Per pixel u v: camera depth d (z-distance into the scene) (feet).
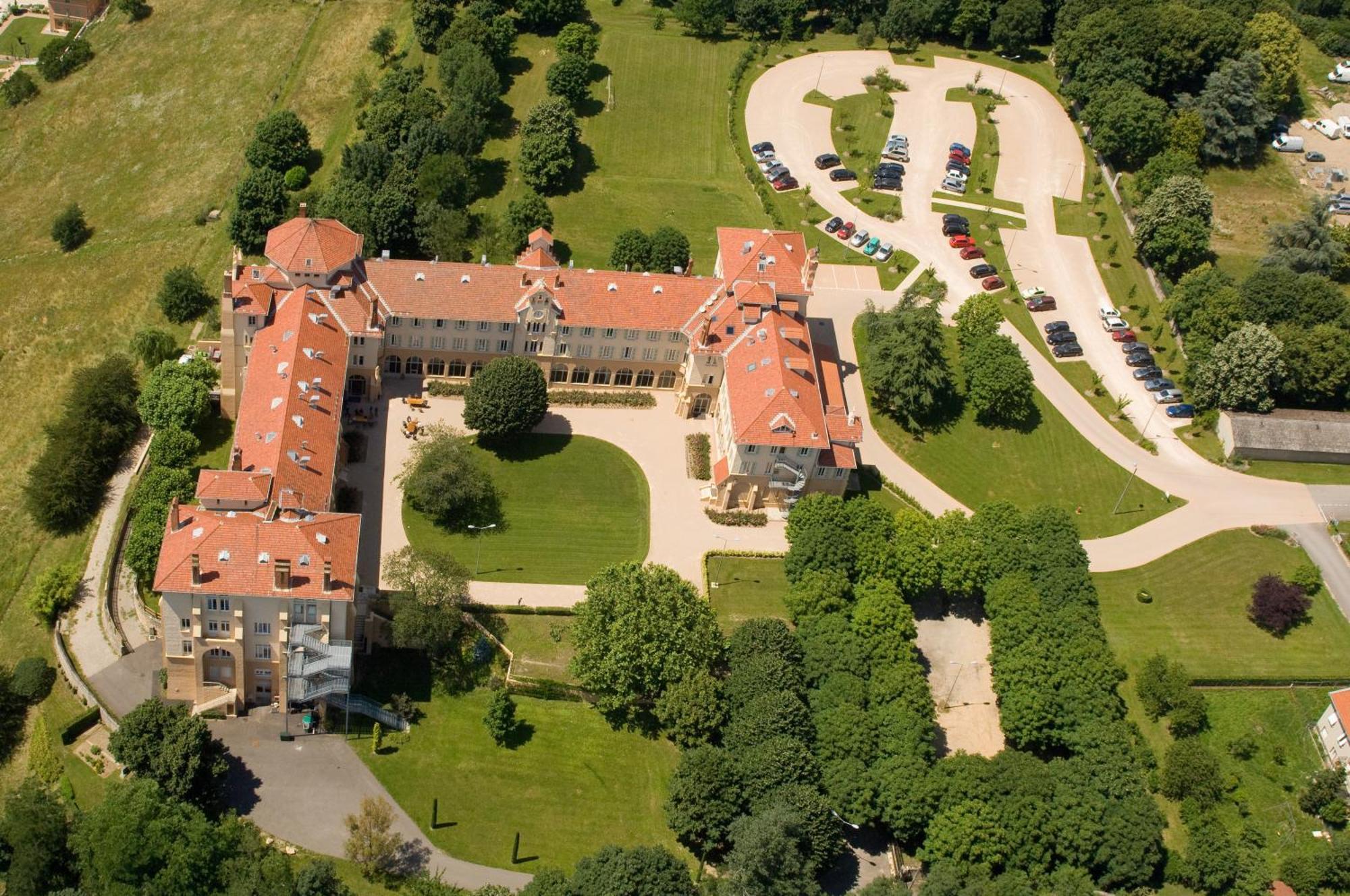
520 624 596.70
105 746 547.08
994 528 634.02
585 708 571.28
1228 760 577.43
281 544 526.16
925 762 530.27
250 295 643.86
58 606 597.93
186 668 545.03
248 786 527.81
